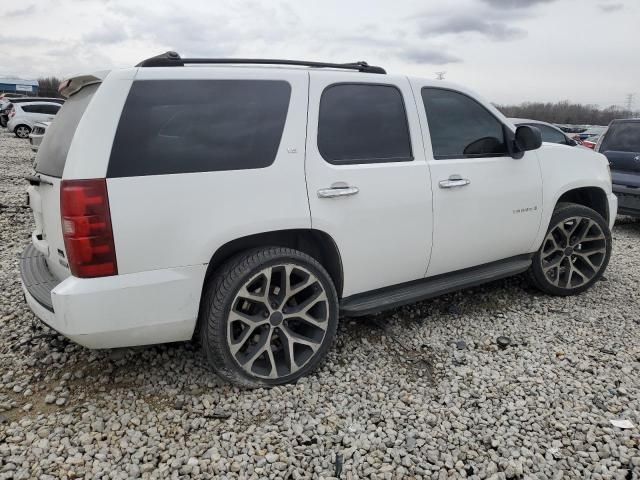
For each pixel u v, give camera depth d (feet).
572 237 14.84
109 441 8.21
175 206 8.45
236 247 9.53
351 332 12.29
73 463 7.71
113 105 8.18
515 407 9.46
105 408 9.04
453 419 9.05
